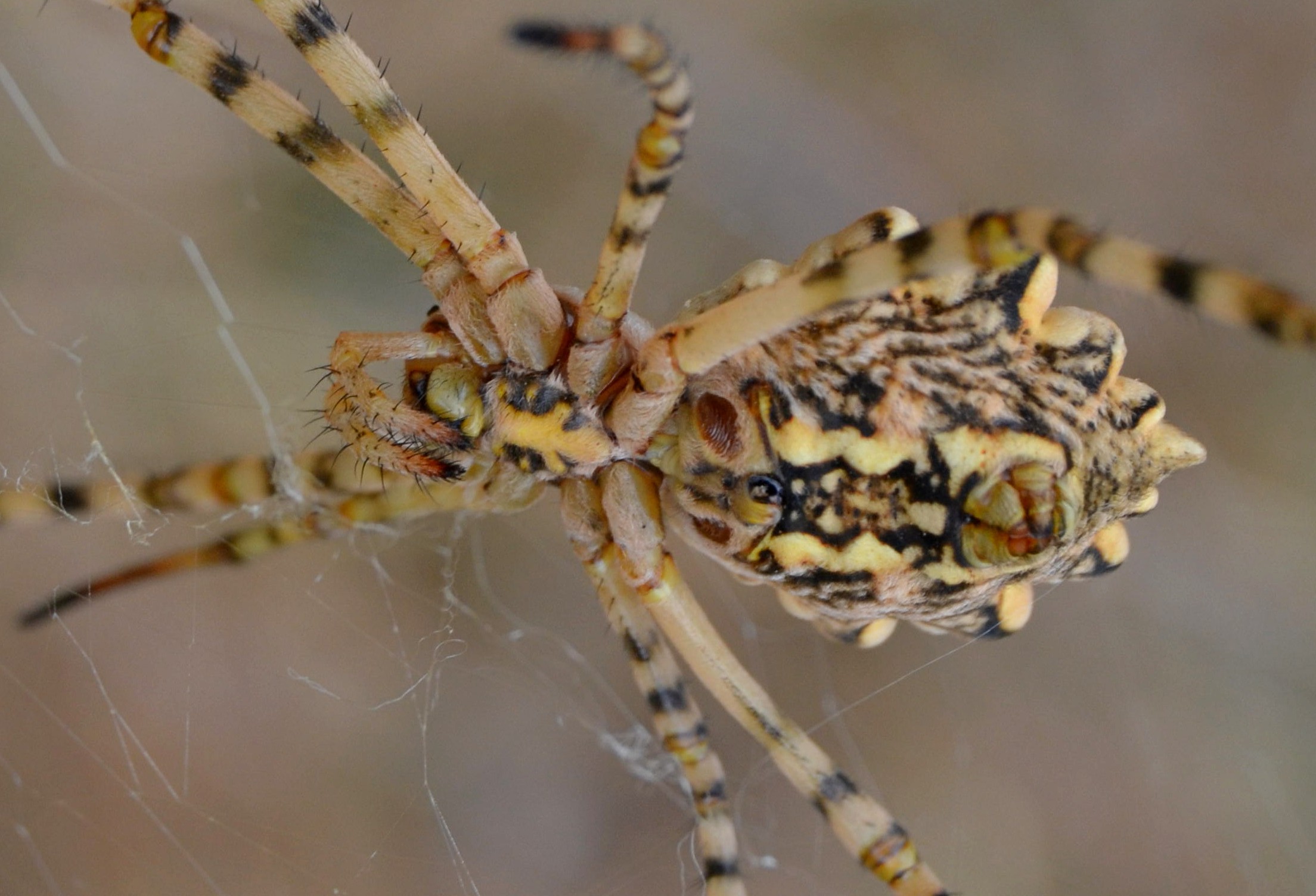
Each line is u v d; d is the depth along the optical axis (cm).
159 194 18
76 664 16
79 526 16
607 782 18
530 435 12
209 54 12
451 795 17
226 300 18
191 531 16
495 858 17
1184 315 11
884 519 12
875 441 12
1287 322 11
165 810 16
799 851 18
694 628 12
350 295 18
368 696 17
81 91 18
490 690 18
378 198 12
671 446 12
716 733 18
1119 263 11
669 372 12
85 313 17
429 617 18
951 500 12
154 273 17
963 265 11
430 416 12
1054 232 11
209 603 17
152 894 15
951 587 12
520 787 17
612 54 11
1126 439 12
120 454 16
